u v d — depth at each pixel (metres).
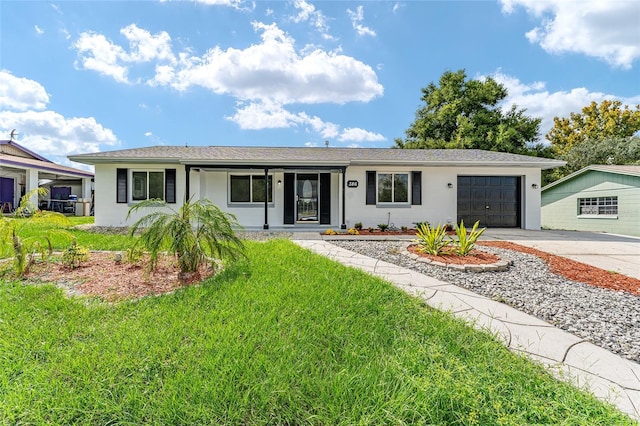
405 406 1.59
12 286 3.51
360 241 8.01
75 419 1.56
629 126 24.70
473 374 1.87
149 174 10.73
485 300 3.58
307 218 11.57
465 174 11.42
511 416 1.55
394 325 2.66
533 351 2.43
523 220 11.48
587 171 12.71
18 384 1.77
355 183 11.22
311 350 2.19
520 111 23.17
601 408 1.69
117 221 10.53
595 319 3.09
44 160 20.31
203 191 11.16
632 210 10.84
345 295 3.34
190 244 3.87
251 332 2.39
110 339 2.26
